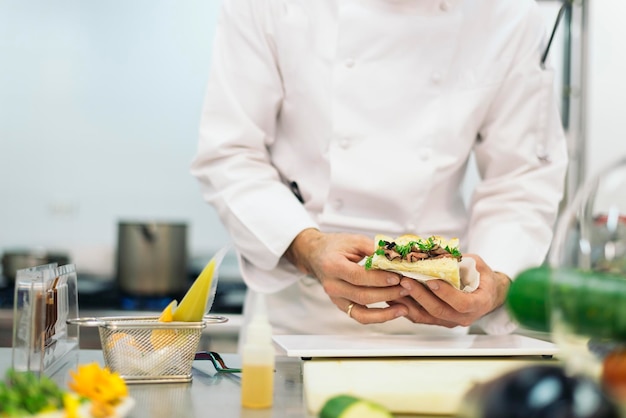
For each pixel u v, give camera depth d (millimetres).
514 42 1461
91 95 2977
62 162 2973
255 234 1325
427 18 1406
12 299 2402
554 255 719
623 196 729
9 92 2947
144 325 927
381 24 1396
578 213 733
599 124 2697
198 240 3021
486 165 1530
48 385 670
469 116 1430
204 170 1433
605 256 697
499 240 1377
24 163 2961
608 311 597
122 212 2998
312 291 1403
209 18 3002
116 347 925
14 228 2957
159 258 2455
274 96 1457
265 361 803
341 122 1404
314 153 1443
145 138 3002
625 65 2688
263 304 818
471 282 1191
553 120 1509
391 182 1395
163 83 2996
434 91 1425
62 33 2961
